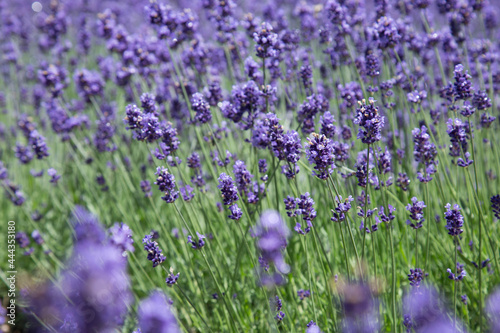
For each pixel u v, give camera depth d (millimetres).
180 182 4816
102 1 9461
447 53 5051
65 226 5453
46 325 2533
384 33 3967
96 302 1136
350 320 1888
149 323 1444
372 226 2783
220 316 3707
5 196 5383
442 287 3508
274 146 2869
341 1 5199
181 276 4262
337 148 3336
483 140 4227
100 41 8664
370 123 2512
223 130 4250
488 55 4574
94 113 6465
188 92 4824
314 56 6164
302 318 3516
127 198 5160
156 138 3318
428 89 4609
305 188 4516
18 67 7410
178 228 4449
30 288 1371
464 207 3984
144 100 3549
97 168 5668
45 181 6207
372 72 4086
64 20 6797
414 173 4391
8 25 7727
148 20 4199
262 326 3619
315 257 3721
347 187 3775
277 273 3086
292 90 4984
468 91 3070
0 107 7531
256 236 3195
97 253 1174
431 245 3803
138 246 4629
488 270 3512
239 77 5410
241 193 3623
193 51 4844
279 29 5316
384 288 2971
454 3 4621
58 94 4941
